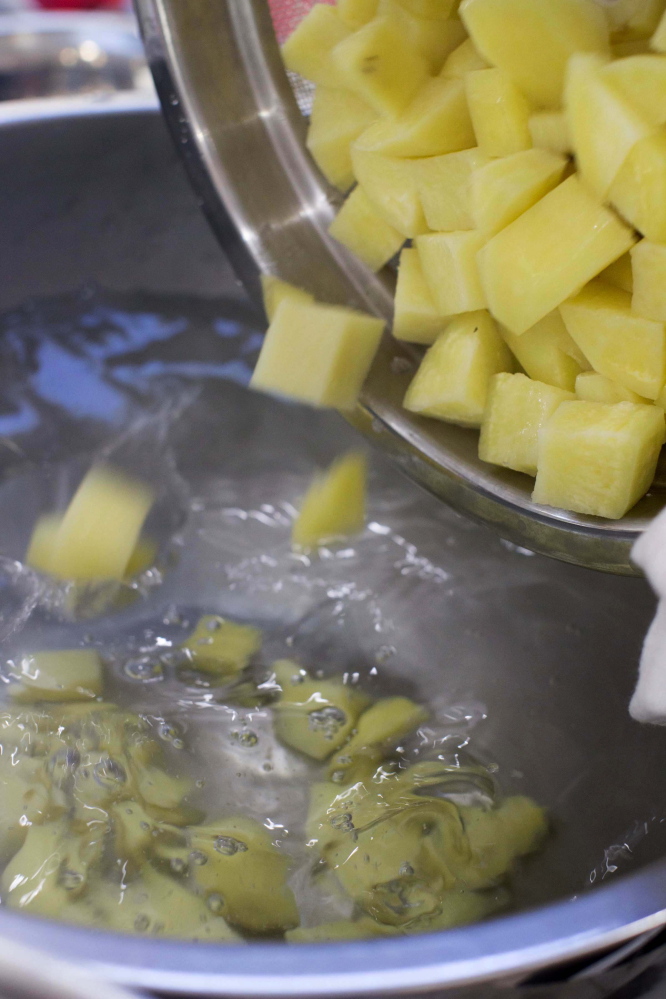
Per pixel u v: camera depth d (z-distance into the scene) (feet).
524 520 1.32
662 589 1.15
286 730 1.37
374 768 1.34
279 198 1.56
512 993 1.02
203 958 0.99
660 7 1.25
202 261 1.86
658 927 1.04
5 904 1.21
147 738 1.35
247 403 1.77
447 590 1.55
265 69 1.53
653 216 1.21
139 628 1.49
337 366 1.43
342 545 1.60
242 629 1.50
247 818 1.29
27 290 1.82
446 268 1.33
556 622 1.50
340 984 0.99
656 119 1.20
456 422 1.41
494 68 1.29
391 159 1.38
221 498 1.65
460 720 1.40
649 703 1.16
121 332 1.84
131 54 2.43
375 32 1.34
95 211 1.79
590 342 1.27
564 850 1.28
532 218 1.27
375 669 1.46
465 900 1.23
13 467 1.66
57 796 1.29
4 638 1.46
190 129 1.51
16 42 2.40
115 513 1.52
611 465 1.23
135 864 1.24
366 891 1.23
